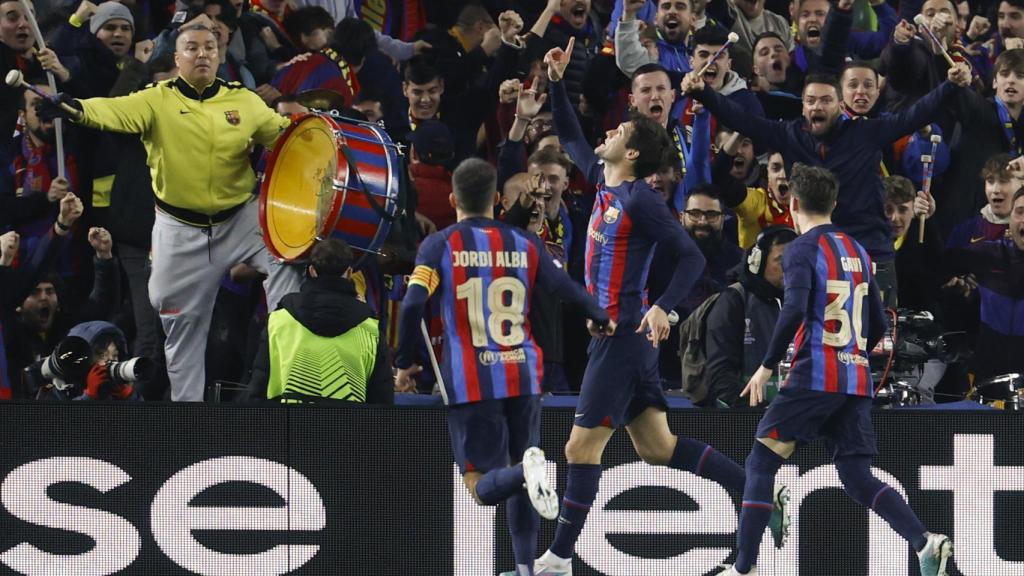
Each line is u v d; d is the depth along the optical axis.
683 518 25.34
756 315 28.30
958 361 32.66
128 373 27.16
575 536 24.42
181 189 29.67
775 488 24.39
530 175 32.34
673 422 25.23
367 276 30.95
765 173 35.22
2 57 34.53
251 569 24.69
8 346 31.08
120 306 32.59
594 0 41.53
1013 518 25.17
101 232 31.19
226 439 24.73
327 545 24.70
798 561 25.16
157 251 30.05
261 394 26.38
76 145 33.34
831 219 31.55
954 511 25.16
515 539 23.59
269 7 38.16
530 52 37.34
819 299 24.33
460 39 40.25
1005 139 36.12
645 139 24.70
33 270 30.97
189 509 24.69
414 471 24.78
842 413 24.50
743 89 35.78
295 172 30.36
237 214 30.19
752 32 41.38
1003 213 33.78
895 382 28.48
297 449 24.75
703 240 32.62
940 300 34.50
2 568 24.47
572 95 37.66
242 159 30.06
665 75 34.38
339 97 32.69
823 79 31.28
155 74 32.78
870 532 25.20
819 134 31.42
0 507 24.50
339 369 26.27
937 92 31.36
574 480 24.36
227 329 32.50
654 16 39.91
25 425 24.58
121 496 24.64
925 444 25.22
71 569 24.56
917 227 34.75
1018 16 40.41
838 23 36.81
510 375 23.48
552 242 32.66
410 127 36.34
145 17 37.75
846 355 24.33
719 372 28.23
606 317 23.58
